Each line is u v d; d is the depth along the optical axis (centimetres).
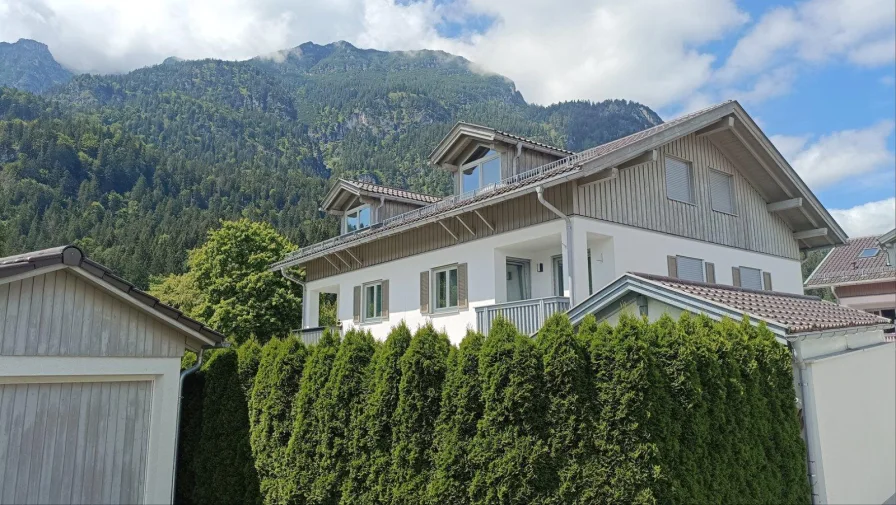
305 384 888
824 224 1809
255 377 970
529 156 1599
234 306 2859
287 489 867
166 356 928
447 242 1531
